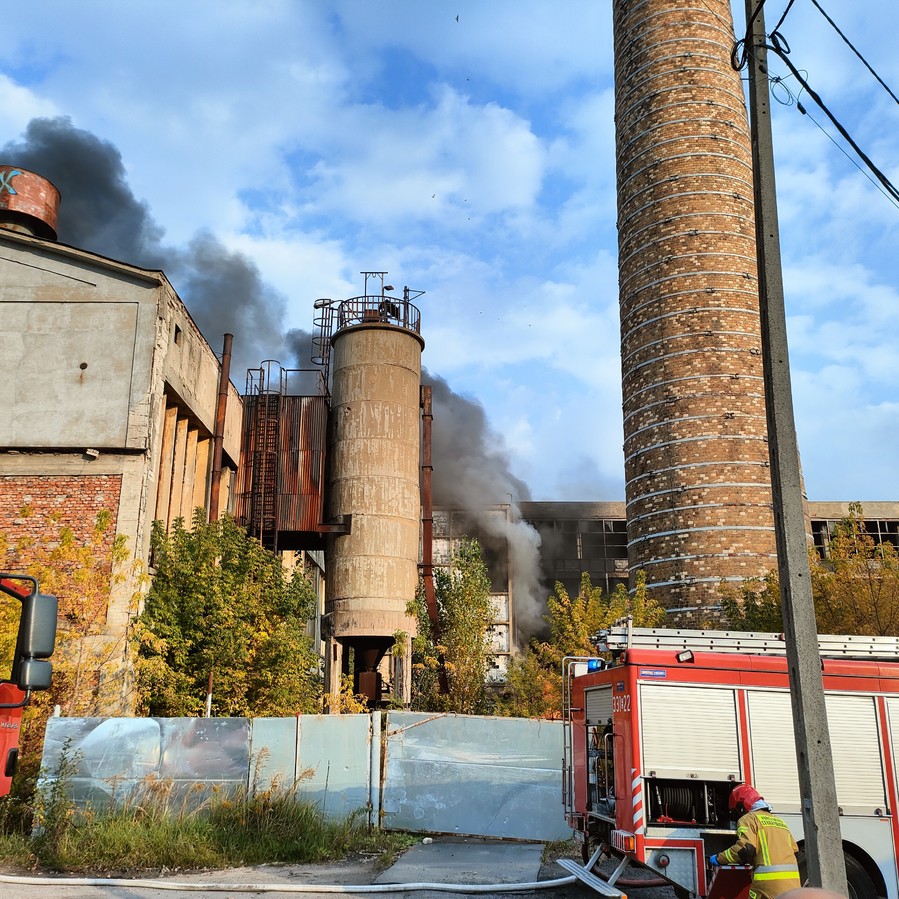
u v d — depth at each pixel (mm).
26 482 20188
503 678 49656
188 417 24719
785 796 9703
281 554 31969
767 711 9953
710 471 33406
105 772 14266
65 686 16781
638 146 38469
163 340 21469
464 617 29109
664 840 9422
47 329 21266
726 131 37438
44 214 24938
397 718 15773
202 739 14891
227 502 29281
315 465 31188
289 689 19547
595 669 11133
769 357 8273
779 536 7895
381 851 13789
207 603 19016
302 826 13922
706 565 32531
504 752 15625
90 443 20375
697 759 9703
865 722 10133
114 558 18438
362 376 31125
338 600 29344
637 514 35375
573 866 10852
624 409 37594
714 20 38906
